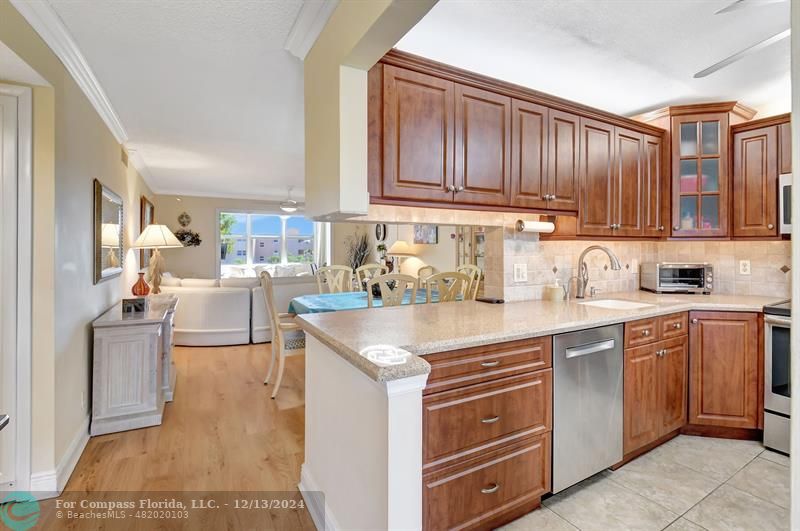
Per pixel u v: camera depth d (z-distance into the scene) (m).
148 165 5.29
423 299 4.03
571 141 2.55
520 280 2.76
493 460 1.71
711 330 2.67
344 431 1.62
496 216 2.65
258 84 2.76
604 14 1.98
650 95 2.96
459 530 1.61
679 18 2.01
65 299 2.26
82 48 2.26
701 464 2.33
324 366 1.86
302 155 4.75
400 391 1.26
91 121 2.81
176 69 2.53
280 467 2.35
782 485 2.12
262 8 1.89
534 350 1.85
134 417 2.82
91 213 2.82
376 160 1.85
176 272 7.75
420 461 1.30
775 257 3.05
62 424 2.20
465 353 1.64
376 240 8.31
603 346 2.13
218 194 7.91
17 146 2.01
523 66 2.53
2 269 2.00
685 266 3.22
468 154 2.12
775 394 2.49
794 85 0.49
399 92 1.91
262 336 5.51
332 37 1.83
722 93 2.92
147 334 2.86
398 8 1.35
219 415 3.07
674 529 1.78
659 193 3.09
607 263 3.27
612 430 2.20
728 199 3.02
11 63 1.82
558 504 1.95
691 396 2.71
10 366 2.01
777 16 1.99
